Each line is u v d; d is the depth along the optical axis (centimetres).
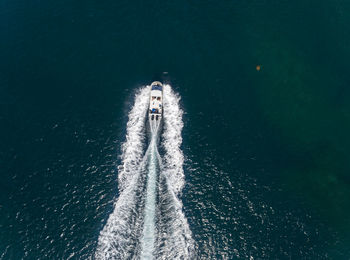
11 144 9338
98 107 10088
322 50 11300
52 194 8669
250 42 11475
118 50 11194
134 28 11706
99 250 8019
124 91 10412
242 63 11012
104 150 9381
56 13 12012
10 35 11394
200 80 10656
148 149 9456
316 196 8800
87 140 9512
